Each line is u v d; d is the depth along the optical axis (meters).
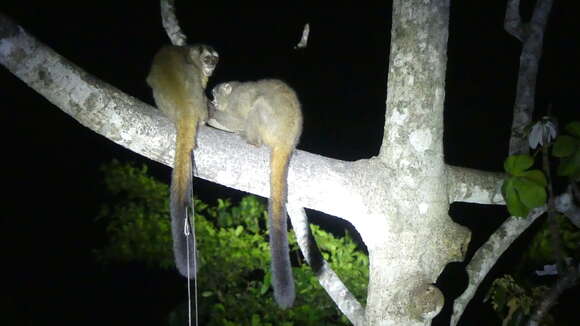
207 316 2.52
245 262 2.51
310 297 2.40
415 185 1.47
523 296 1.88
